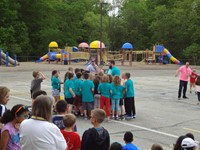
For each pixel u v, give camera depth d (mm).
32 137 4348
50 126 4414
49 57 55875
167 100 20266
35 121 4430
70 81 14336
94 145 5980
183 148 6004
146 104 18688
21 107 5594
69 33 77812
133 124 13641
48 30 72125
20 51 63781
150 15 84188
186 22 69188
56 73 15234
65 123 6074
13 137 5512
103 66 49938
